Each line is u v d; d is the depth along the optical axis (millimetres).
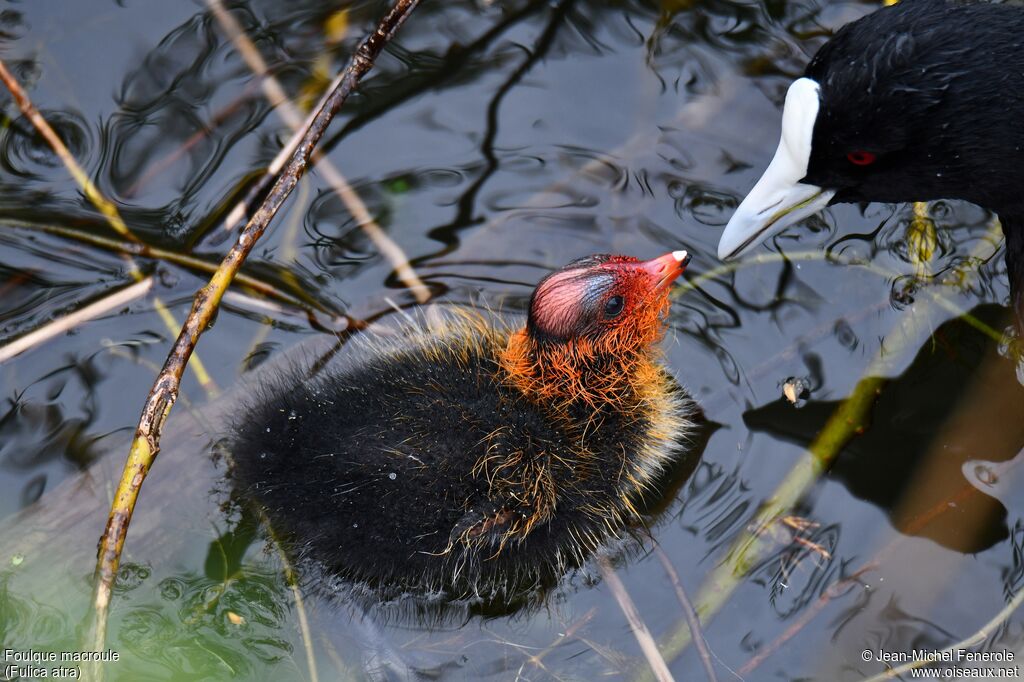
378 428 7578
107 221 9086
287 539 7633
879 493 8062
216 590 7445
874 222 9383
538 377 7836
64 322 8398
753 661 7211
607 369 8000
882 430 8422
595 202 9438
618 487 8102
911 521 7914
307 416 7645
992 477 8172
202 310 7328
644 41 10359
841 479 8133
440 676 7199
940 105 7488
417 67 10172
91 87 9891
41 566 7488
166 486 7844
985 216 9477
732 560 7680
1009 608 7465
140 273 8898
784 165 8148
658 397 8359
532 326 7742
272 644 7246
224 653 7152
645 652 7156
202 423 8141
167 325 8656
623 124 9867
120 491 6758
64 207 9180
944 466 8219
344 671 7219
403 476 7465
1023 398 8664
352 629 7410
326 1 10508
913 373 8688
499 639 7398
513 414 7816
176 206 9266
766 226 8359
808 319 8875
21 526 7625
